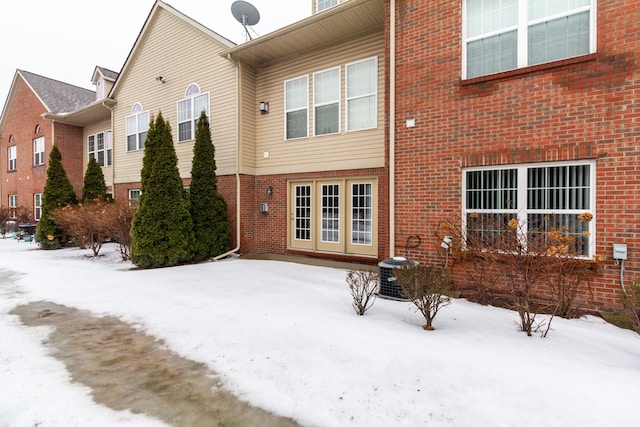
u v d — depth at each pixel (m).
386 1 6.44
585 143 4.62
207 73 10.56
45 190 12.70
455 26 5.69
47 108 17.22
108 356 3.45
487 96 5.39
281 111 9.72
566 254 4.05
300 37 8.53
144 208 8.32
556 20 4.96
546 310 4.60
